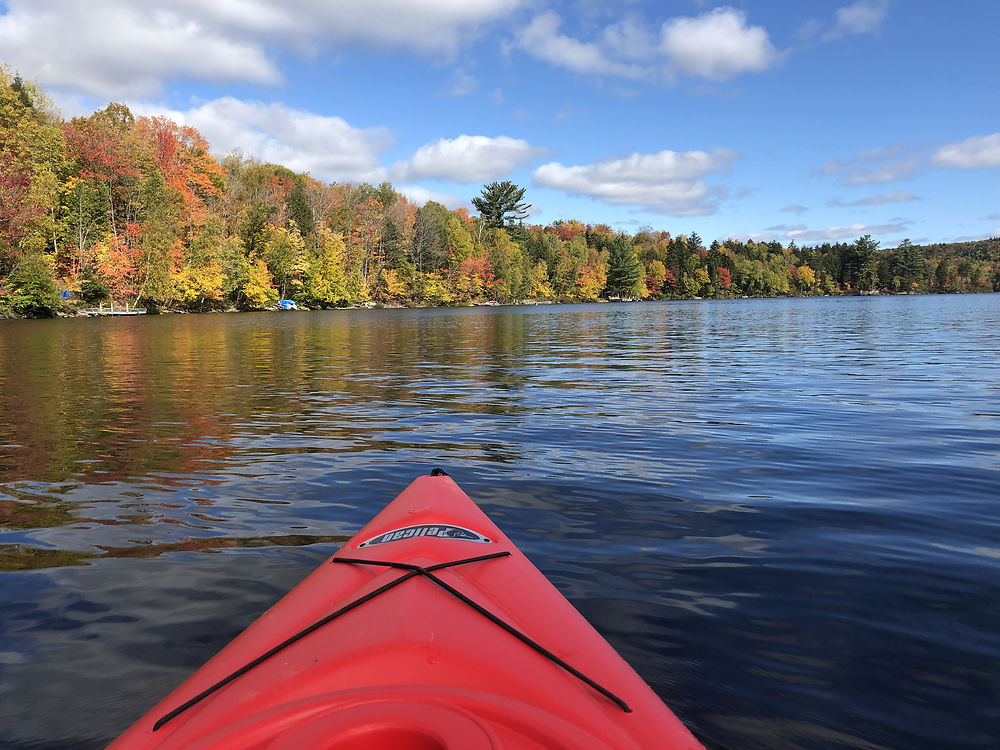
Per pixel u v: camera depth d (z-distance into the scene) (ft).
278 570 9.67
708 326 93.66
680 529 11.50
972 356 43.96
